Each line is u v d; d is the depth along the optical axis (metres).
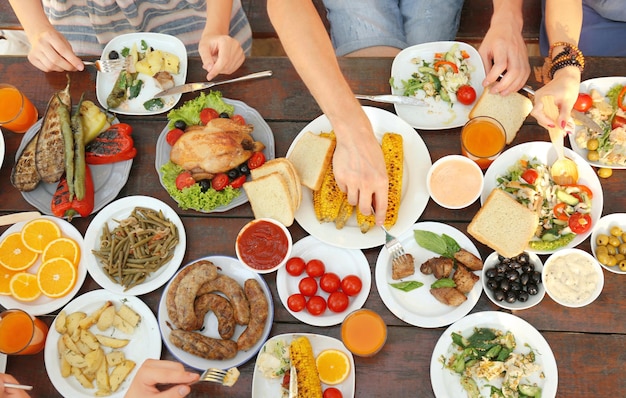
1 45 2.03
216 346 1.37
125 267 1.46
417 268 1.44
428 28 1.84
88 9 1.82
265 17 2.06
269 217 1.46
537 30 1.90
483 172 1.50
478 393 1.33
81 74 1.66
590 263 1.38
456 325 1.38
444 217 1.47
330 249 1.46
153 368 1.32
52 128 1.53
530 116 1.53
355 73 1.60
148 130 1.59
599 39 1.81
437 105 1.55
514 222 1.41
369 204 1.40
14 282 1.46
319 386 1.33
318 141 1.49
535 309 1.38
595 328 1.37
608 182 1.47
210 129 1.50
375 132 1.54
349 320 1.34
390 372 1.37
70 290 1.46
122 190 1.55
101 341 1.42
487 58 1.56
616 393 1.33
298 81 1.61
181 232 1.49
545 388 1.33
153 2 1.84
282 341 1.36
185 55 1.63
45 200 1.53
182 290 1.39
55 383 1.38
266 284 1.42
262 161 1.51
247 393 1.37
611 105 1.50
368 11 1.79
